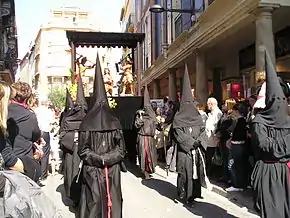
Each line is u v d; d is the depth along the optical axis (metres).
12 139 4.43
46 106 9.97
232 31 12.95
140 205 7.29
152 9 15.89
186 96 7.25
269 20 10.20
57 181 9.94
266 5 10.05
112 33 14.16
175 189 8.74
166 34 24.53
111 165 5.29
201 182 7.22
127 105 12.02
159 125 11.27
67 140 7.21
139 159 10.20
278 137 4.39
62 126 7.44
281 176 4.41
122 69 15.31
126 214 6.68
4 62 30.97
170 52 21.66
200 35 15.27
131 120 11.98
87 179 5.20
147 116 10.35
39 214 3.15
